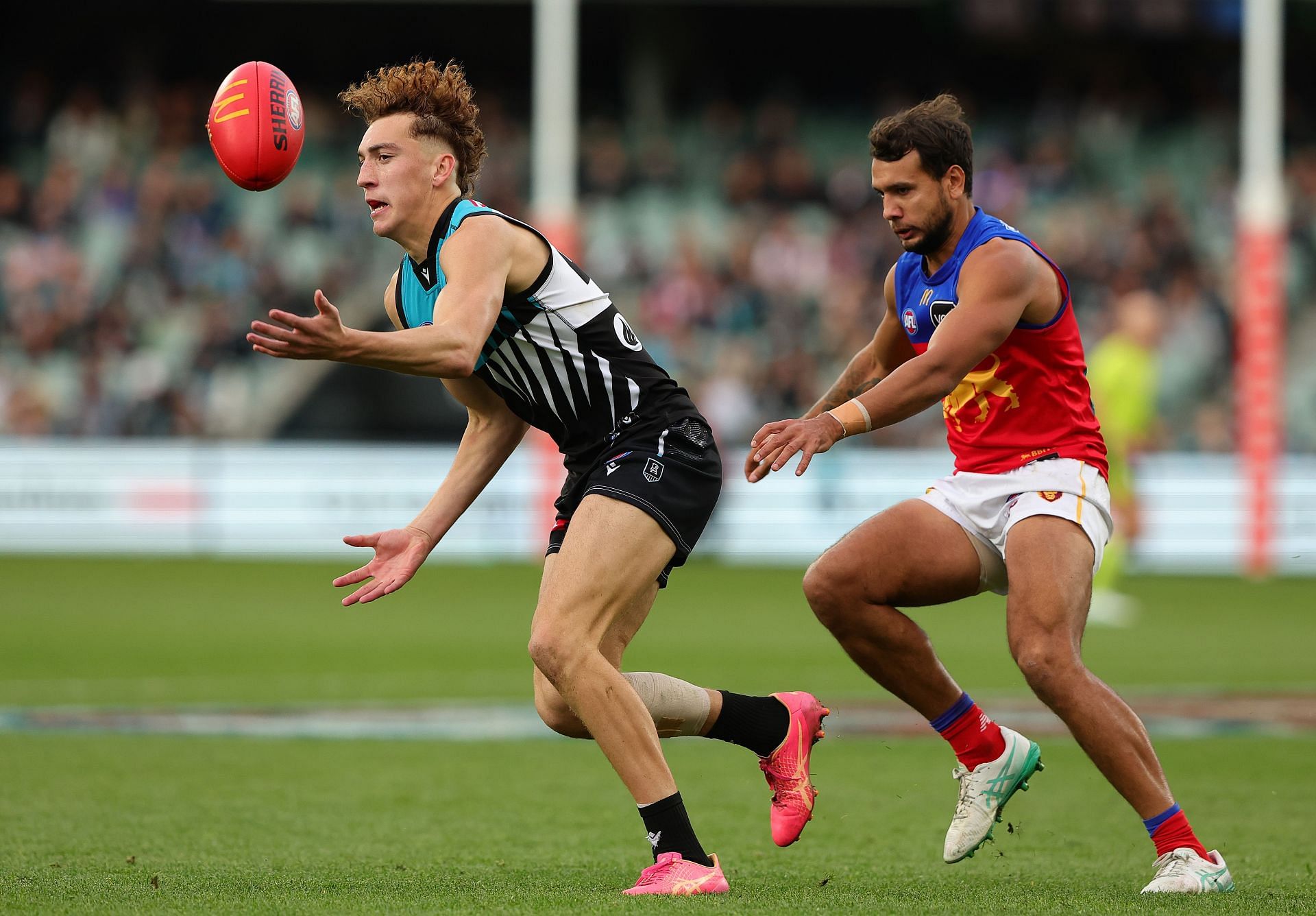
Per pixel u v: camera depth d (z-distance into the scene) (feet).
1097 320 272.72
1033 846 61.72
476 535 223.92
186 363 261.44
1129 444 159.94
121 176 284.00
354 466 222.28
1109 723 49.96
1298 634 146.92
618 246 282.15
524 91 320.29
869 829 65.26
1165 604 177.58
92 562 213.05
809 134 314.55
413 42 316.60
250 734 89.76
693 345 267.80
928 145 52.70
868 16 307.99
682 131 309.22
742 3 303.68
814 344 268.62
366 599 48.91
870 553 54.08
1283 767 80.79
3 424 251.80
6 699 102.78
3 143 295.89
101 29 307.78
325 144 297.33
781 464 49.19
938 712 55.01
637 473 48.73
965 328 50.88
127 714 96.84
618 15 306.14
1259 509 218.79
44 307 265.75
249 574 199.52
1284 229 293.64
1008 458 53.98
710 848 60.59
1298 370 280.51
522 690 108.58
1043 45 311.68
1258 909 45.62
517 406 51.62
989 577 54.75
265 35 313.53
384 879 50.93
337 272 273.33
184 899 45.60
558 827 64.03
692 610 165.07
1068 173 297.12
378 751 84.48
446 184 49.16
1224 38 297.53
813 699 54.60
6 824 62.59
